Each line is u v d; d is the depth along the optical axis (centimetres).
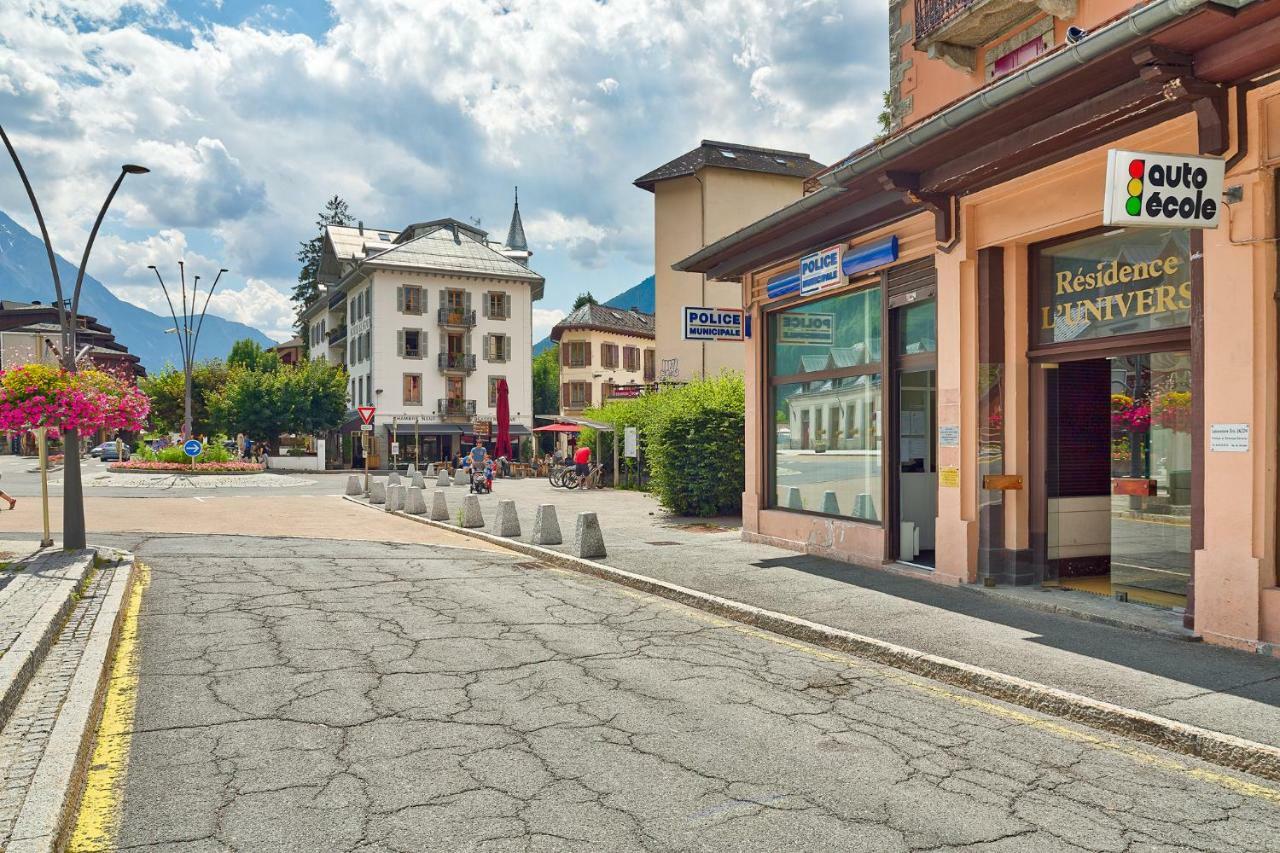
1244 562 570
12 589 765
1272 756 394
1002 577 805
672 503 1714
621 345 6744
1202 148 576
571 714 474
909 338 933
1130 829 339
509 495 2383
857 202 925
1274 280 558
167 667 568
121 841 324
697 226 3219
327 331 6631
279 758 407
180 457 3484
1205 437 596
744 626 715
